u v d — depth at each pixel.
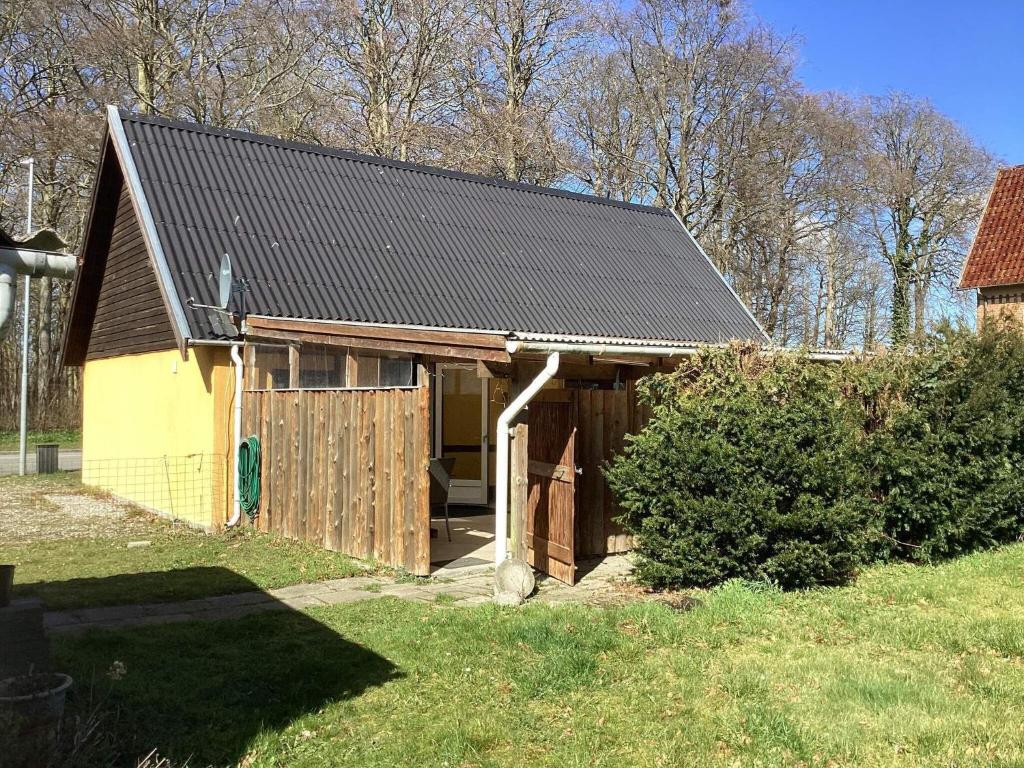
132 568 8.19
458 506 13.09
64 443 27.64
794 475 7.20
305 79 27.70
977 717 4.43
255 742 4.02
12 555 8.88
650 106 30.28
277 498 10.15
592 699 4.66
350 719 4.35
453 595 7.08
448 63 28.61
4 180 27.58
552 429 7.95
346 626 6.01
